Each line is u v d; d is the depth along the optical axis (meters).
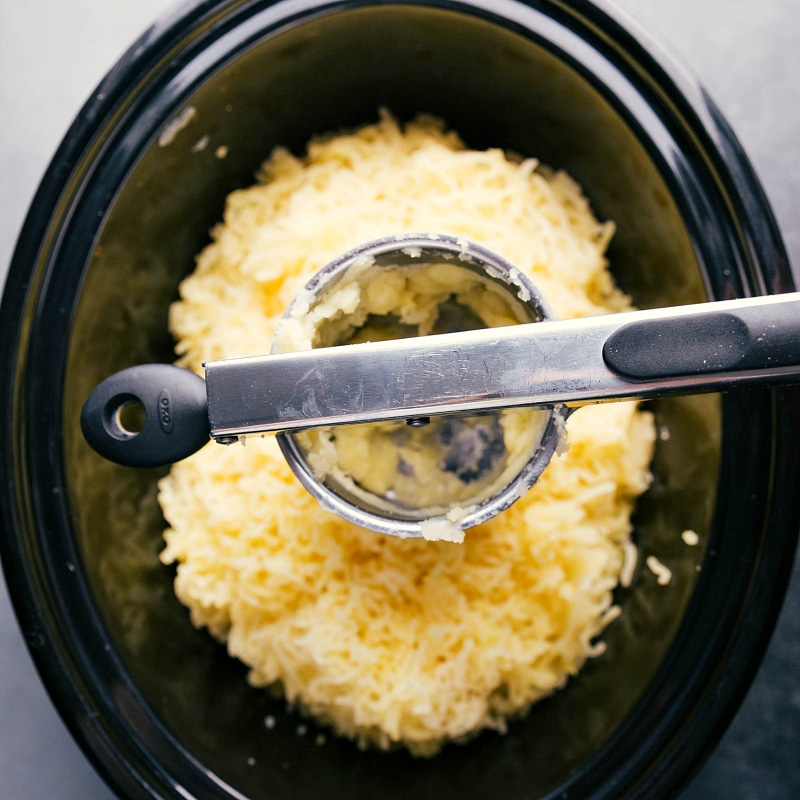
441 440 0.43
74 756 0.48
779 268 0.42
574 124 0.45
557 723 0.45
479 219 0.44
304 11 0.42
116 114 0.42
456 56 0.44
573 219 0.46
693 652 0.42
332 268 0.40
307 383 0.36
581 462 0.44
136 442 0.38
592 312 0.45
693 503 0.44
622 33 0.42
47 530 0.43
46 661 0.42
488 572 0.44
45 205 0.43
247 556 0.44
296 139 0.47
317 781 0.45
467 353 0.36
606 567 0.45
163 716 0.43
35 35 0.49
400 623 0.44
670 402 0.45
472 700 0.44
